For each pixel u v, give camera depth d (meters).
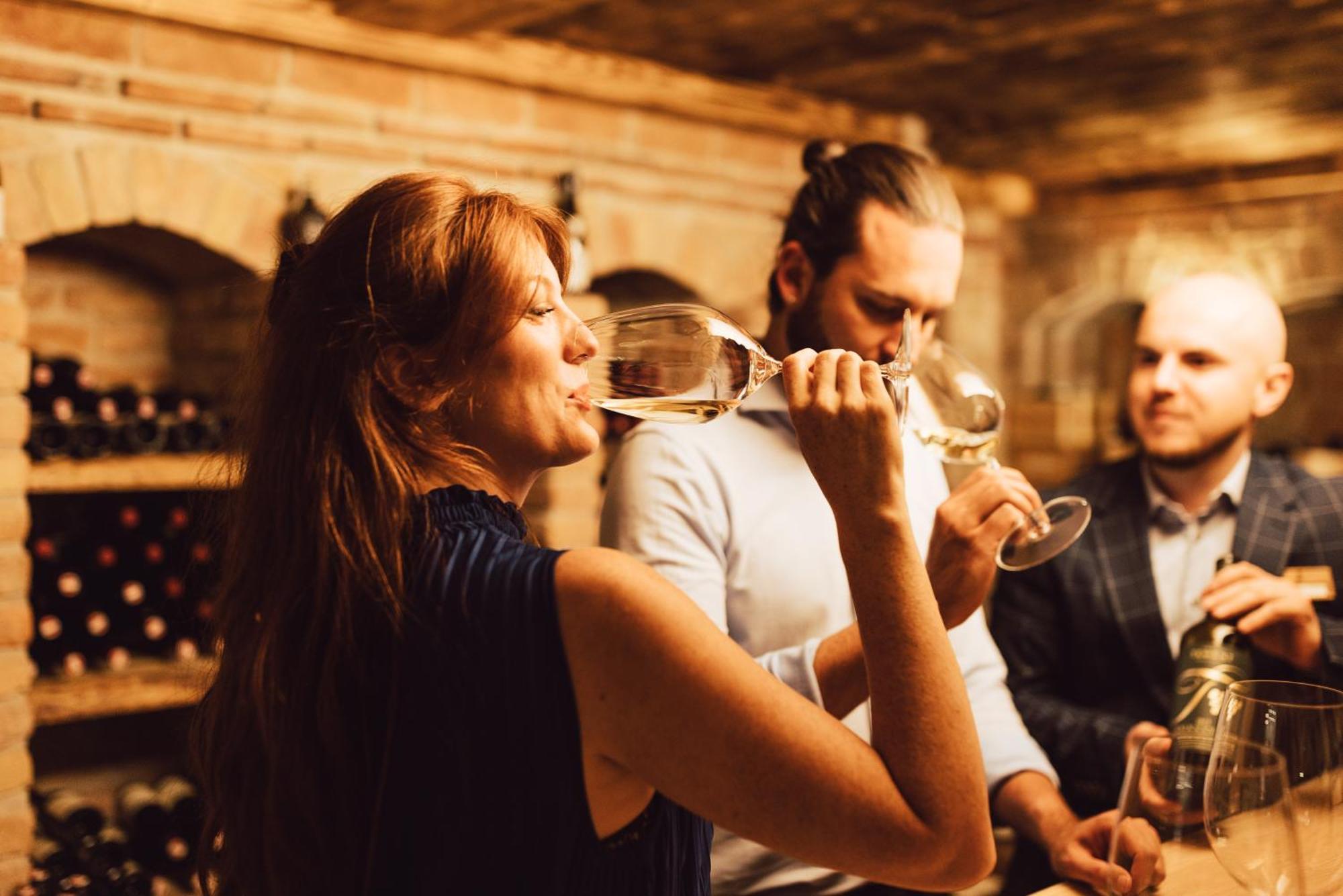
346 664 0.75
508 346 0.81
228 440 0.90
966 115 4.03
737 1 2.82
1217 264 4.87
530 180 3.24
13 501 2.32
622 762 0.71
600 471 3.23
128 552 2.84
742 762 0.68
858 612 0.77
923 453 1.64
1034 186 5.29
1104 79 3.53
